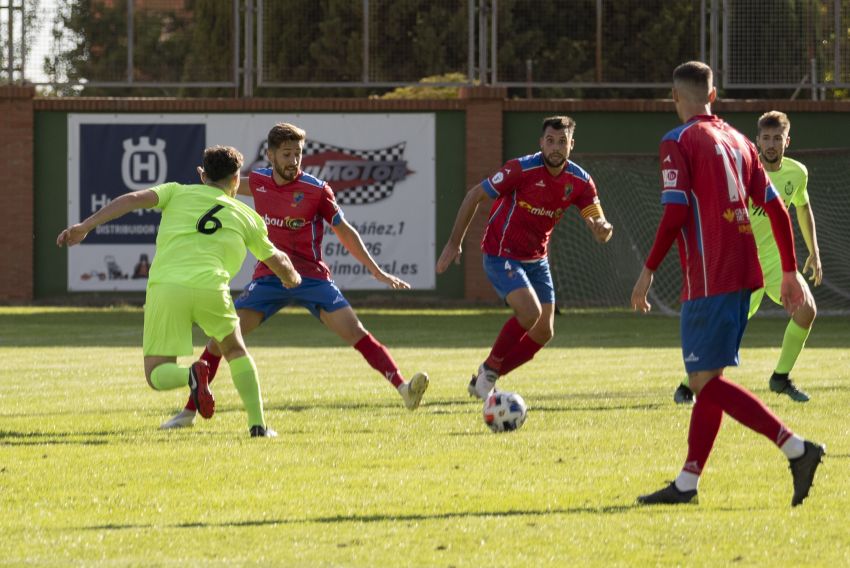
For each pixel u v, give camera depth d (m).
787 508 13.66
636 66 57.06
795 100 56.97
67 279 57.19
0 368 30.53
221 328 18.55
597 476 15.60
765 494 14.40
